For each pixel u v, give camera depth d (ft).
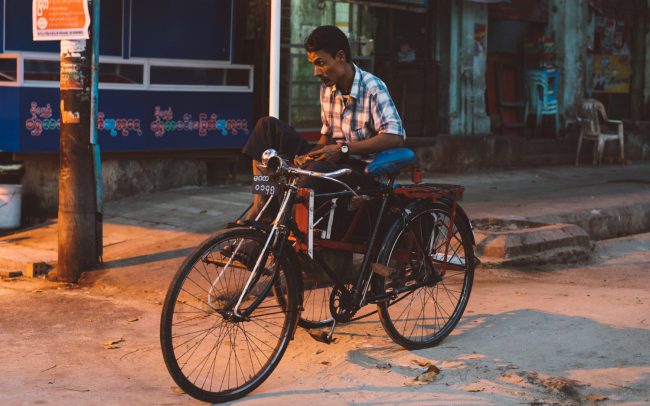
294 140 15.67
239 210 30.78
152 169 34.19
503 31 51.06
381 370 14.94
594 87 56.54
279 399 13.80
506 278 23.39
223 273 13.94
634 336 16.46
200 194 33.86
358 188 15.29
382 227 15.94
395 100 43.70
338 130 16.01
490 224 28.48
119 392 14.24
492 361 15.19
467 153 46.32
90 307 20.02
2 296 21.11
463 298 17.01
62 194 22.75
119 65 33.37
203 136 35.55
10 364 15.69
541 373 14.49
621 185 41.83
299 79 39.29
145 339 17.43
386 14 42.93
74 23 22.25
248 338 16.69
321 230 15.06
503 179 44.14
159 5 34.81
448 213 16.72
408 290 16.24
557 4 52.11
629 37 58.75
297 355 15.90
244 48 38.37
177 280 13.20
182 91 34.68
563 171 48.80
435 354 15.71
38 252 25.96
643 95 59.98
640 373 14.51
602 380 14.19
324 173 14.40
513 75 52.26
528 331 16.88
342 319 15.37
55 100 30.81
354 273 16.06
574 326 17.16
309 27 39.47
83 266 22.89
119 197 33.12
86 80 22.62
